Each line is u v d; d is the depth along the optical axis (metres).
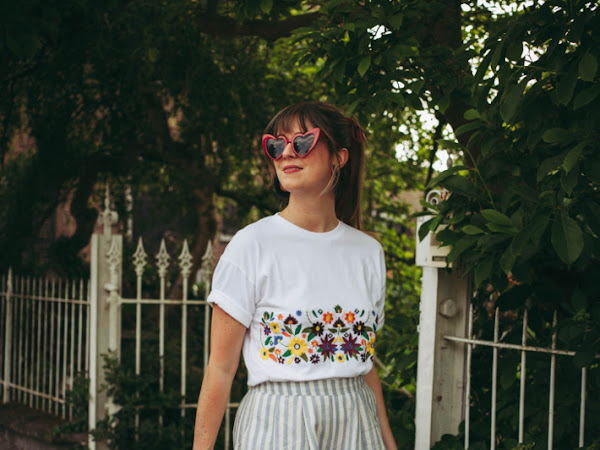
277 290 1.42
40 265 6.75
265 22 3.97
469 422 2.59
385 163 7.00
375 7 2.42
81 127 6.72
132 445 4.06
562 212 1.72
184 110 6.33
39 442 4.50
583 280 2.23
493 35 1.80
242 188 7.69
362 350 1.48
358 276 1.52
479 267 2.06
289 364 1.40
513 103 1.66
